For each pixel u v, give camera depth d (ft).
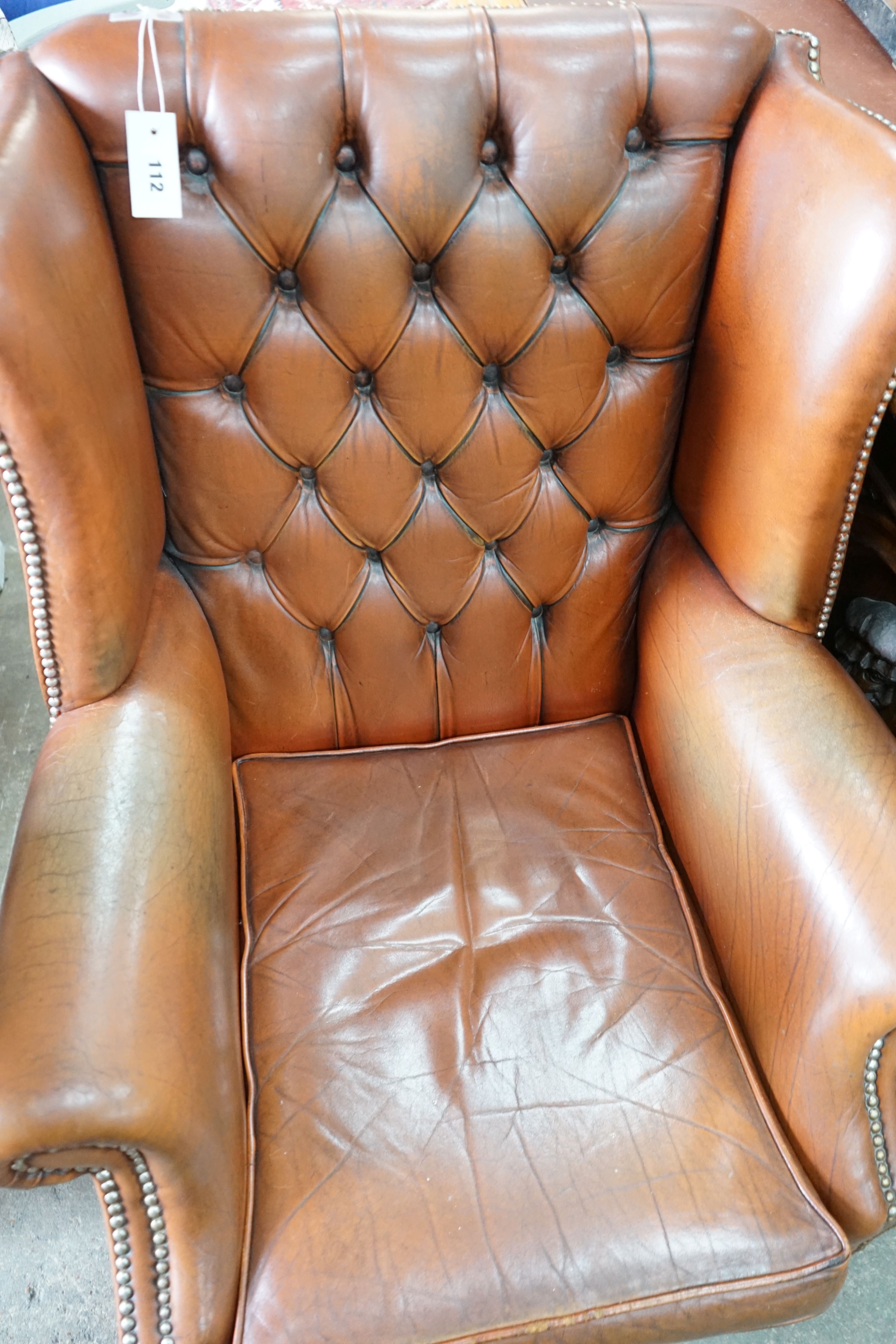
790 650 3.26
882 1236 3.90
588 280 3.16
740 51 3.00
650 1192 2.63
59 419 2.54
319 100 2.84
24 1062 2.13
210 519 3.37
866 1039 2.58
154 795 2.75
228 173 2.85
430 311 3.14
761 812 2.94
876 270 2.72
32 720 5.71
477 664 3.78
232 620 3.55
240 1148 2.60
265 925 3.23
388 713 3.80
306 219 2.93
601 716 3.97
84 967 2.29
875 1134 2.68
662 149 3.07
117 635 2.89
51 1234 3.85
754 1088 2.86
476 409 3.31
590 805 3.59
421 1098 2.82
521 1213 2.59
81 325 2.63
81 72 2.74
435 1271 2.50
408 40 2.89
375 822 3.52
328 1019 2.99
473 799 3.61
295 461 3.31
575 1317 2.48
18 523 2.67
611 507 3.60
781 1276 2.55
